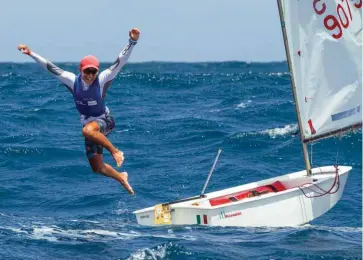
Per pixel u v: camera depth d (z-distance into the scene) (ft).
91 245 184.44
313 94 215.31
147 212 208.44
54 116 432.25
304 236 193.57
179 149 331.57
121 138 357.00
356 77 212.23
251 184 224.33
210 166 294.87
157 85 651.25
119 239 190.70
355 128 214.07
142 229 203.31
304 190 211.41
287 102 462.19
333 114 214.90
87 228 206.18
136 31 152.05
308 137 218.59
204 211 203.92
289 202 209.77
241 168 289.53
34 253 178.09
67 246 183.62
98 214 231.91
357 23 210.79
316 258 174.19
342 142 319.68
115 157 152.35
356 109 213.25
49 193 258.78
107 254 176.65
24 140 351.67
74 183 274.77
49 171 289.94
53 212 237.04
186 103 517.14
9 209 239.50
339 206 240.73
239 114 432.66
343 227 214.69
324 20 211.00
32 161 306.96
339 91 213.87
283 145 325.42
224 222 204.44
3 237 192.03
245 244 184.85
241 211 205.05
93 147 156.46
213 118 420.77
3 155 311.06
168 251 175.83
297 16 211.82
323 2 209.97
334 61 212.64
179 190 263.90
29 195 255.91
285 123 398.62
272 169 290.15
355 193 256.32
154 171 289.33
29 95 561.84
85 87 153.38
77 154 317.42
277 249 180.96
